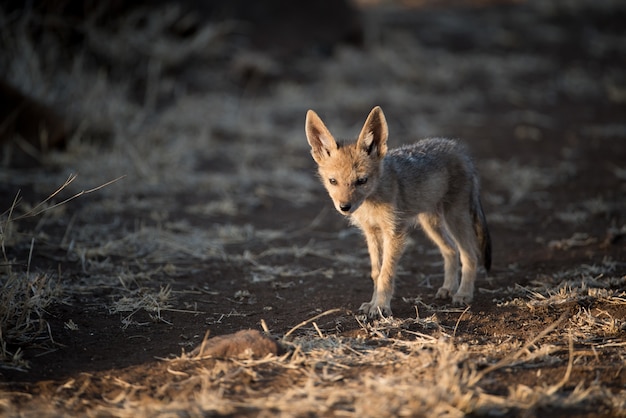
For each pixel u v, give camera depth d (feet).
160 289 31.78
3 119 47.62
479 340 26.18
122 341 26.43
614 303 28.86
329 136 30.96
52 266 33.19
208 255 36.68
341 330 27.45
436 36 84.99
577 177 50.26
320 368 23.76
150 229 39.06
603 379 22.76
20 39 53.26
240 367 23.53
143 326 27.99
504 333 26.94
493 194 47.75
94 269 33.42
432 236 33.19
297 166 53.52
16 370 23.57
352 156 30.19
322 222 43.27
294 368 23.56
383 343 25.94
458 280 33.04
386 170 30.68
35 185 43.52
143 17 67.00
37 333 25.99
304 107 65.31
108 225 39.52
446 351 23.43
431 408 20.35
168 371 23.56
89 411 20.68
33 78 51.67
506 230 41.34
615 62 80.33
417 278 34.65
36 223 38.27
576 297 29.48
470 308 29.94
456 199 32.78
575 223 41.52
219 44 71.46
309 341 25.67
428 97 68.95
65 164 47.01
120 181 45.85
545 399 21.06
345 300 31.19
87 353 25.23
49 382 22.70
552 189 48.34
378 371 23.31
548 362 23.91
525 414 20.45
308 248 38.37
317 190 49.24
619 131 60.59
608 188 47.39
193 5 71.05
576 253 36.19
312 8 78.59
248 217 43.50
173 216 42.24
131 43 63.93
